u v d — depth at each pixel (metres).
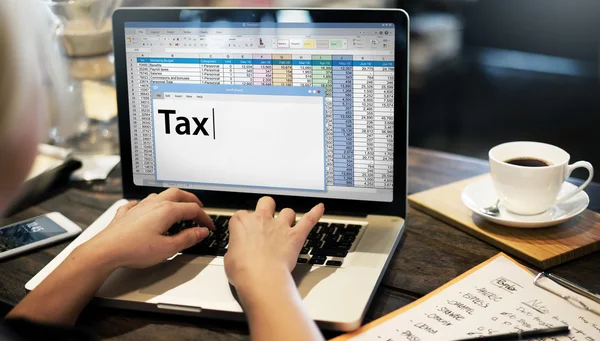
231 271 0.79
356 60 0.96
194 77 1.03
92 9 1.26
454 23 3.13
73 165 1.32
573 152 2.70
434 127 2.99
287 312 0.70
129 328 0.80
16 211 1.15
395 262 0.92
